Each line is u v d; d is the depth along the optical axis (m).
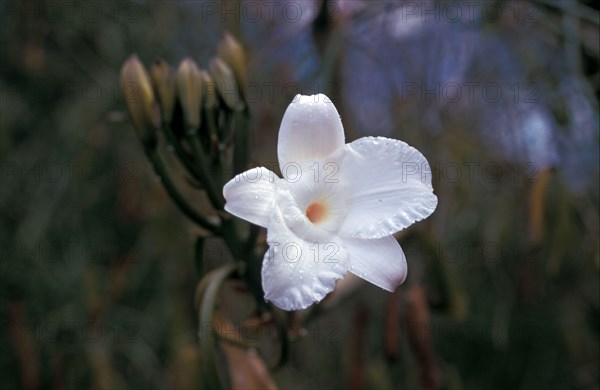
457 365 0.73
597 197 0.56
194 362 0.43
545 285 0.68
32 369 0.65
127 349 0.69
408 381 0.66
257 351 0.38
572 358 0.71
